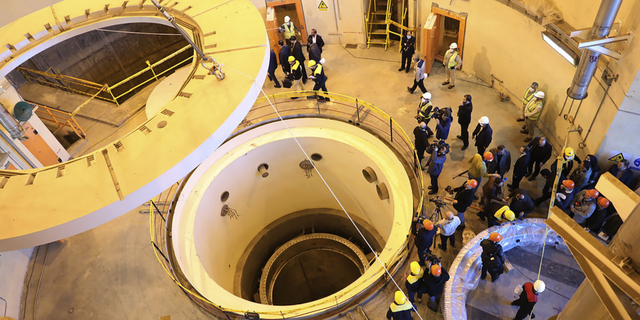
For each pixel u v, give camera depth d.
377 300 8.96
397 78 14.48
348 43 16.47
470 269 8.66
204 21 10.45
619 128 8.76
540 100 10.72
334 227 17.39
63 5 11.97
